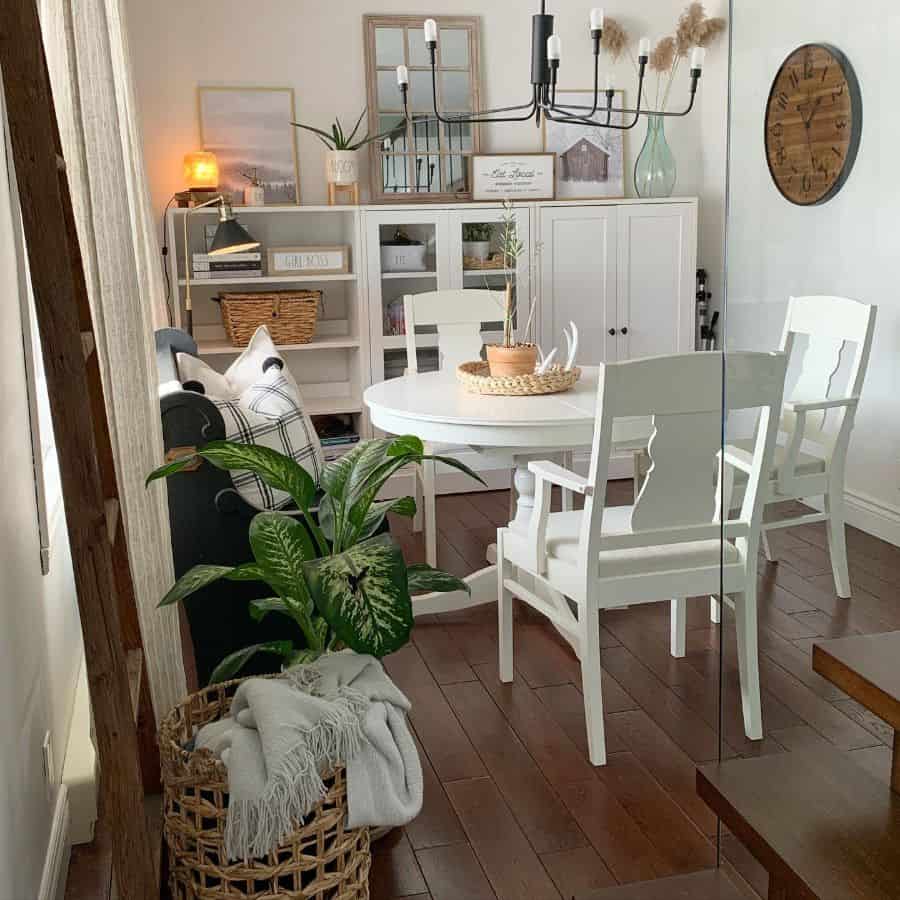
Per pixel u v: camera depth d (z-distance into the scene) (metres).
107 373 2.21
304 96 5.16
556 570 2.77
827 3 1.33
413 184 5.31
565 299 5.23
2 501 1.72
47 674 2.17
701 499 2.63
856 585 1.46
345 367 5.44
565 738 2.81
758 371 1.54
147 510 2.36
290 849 1.84
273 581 2.16
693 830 2.37
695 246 5.34
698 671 3.19
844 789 1.57
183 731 2.12
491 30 5.36
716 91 5.50
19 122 1.57
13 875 1.63
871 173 1.33
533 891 2.17
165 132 5.02
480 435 3.18
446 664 3.32
